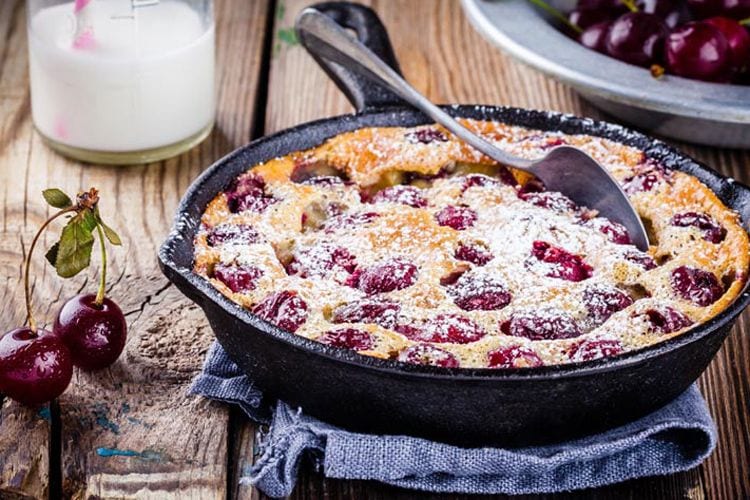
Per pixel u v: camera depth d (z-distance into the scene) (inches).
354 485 27.2
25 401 27.9
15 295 30.4
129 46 33.2
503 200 30.1
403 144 31.3
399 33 38.6
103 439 27.6
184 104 33.9
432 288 28.0
